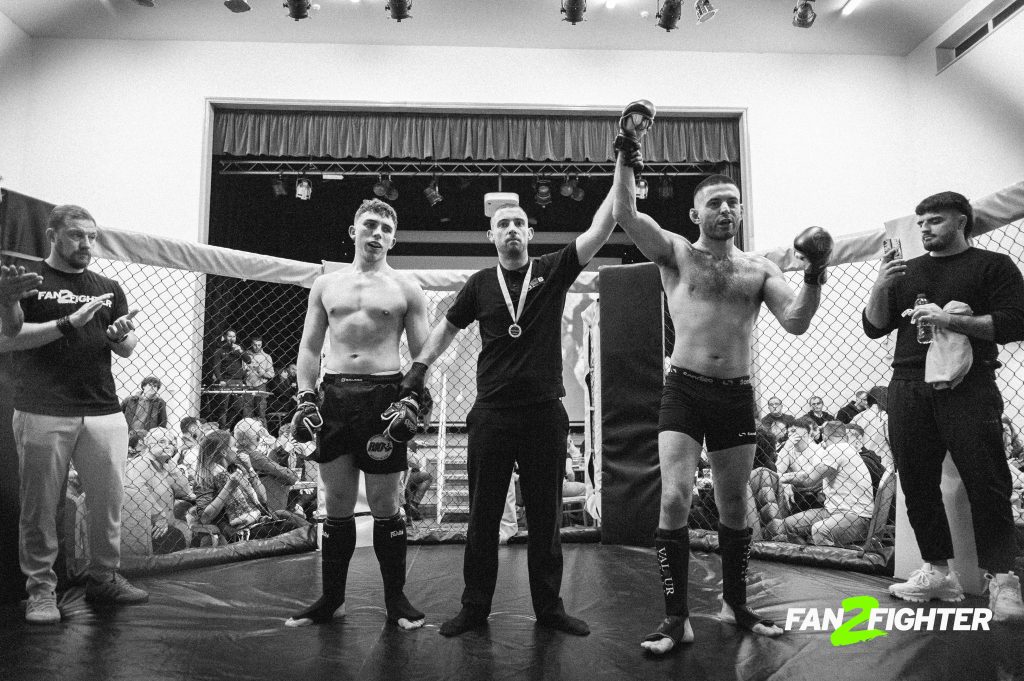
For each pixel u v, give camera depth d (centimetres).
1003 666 198
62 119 809
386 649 220
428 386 465
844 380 584
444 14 788
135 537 345
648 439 412
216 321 803
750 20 801
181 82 829
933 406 263
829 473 386
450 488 545
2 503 278
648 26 812
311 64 845
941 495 271
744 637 228
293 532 400
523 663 206
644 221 229
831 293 494
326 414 252
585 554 380
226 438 420
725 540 244
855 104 863
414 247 1263
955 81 789
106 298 259
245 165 941
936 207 264
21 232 289
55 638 233
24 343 248
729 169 889
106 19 788
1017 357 461
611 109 859
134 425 448
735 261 233
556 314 252
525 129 876
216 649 221
